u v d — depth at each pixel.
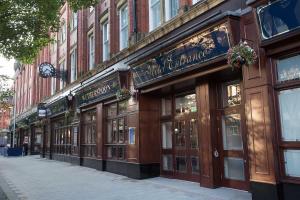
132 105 12.58
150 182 10.98
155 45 10.98
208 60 8.32
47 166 18.98
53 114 23.91
